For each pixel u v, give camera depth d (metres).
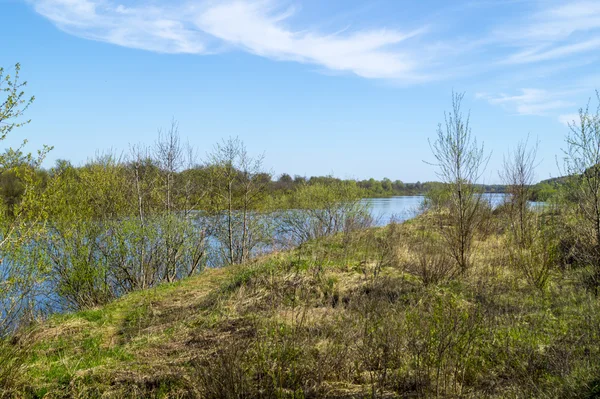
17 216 8.87
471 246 11.88
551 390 4.73
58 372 6.16
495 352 5.79
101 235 14.68
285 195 23.70
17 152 8.52
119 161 16.89
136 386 5.60
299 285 9.34
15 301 9.48
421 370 5.18
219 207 20.88
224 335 7.18
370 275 9.66
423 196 24.59
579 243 9.84
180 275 18.23
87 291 13.69
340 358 5.67
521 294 8.36
